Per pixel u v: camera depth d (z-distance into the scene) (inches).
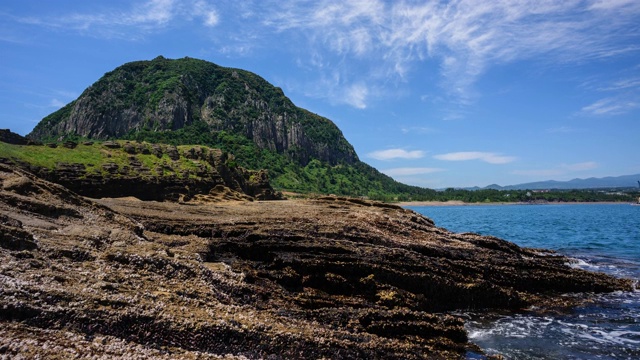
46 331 447.5
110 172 2064.5
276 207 1616.6
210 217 1255.5
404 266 933.8
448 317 786.8
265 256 938.1
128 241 752.3
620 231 2925.7
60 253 622.2
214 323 543.8
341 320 723.4
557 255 1550.2
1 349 396.2
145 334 499.8
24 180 894.4
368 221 1344.7
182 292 617.3
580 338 776.3
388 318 740.0
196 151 2721.5
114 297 531.5
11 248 590.9
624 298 1045.2
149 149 2484.0
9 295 465.4
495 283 1039.0
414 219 1568.7
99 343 456.1
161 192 2178.9
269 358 543.8
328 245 978.7
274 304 734.5
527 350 717.9
